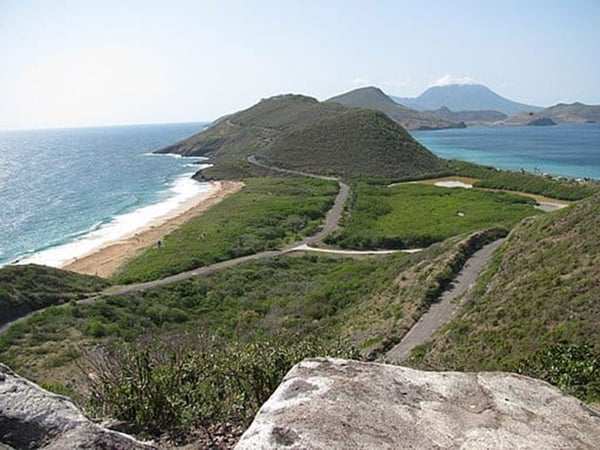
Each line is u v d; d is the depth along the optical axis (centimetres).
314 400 361
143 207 7738
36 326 2841
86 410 575
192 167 12600
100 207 7919
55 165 14738
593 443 355
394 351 2164
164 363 628
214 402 580
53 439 348
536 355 1062
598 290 1752
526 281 2184
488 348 1766
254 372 601
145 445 371
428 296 2772
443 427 352
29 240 5997
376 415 352
